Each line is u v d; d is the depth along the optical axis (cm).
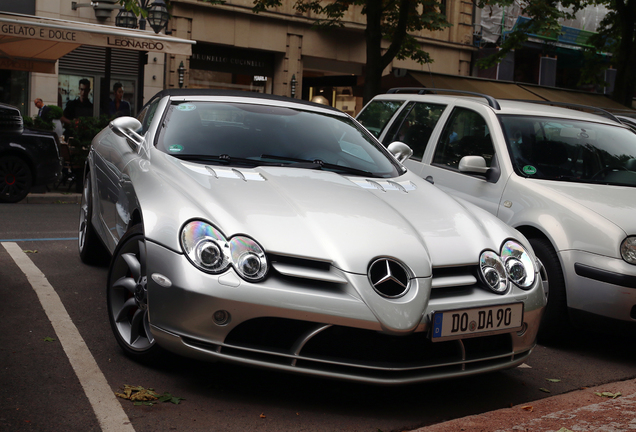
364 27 2306
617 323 419
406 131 649
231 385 328
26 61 1435
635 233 423
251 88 2184
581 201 458
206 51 2067
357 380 301
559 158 526
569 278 438
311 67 2297
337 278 297
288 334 303
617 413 322
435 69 2528
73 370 330
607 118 617
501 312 326
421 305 304
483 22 2623
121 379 323
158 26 1395
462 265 329
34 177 1110
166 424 279
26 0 1733
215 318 291
